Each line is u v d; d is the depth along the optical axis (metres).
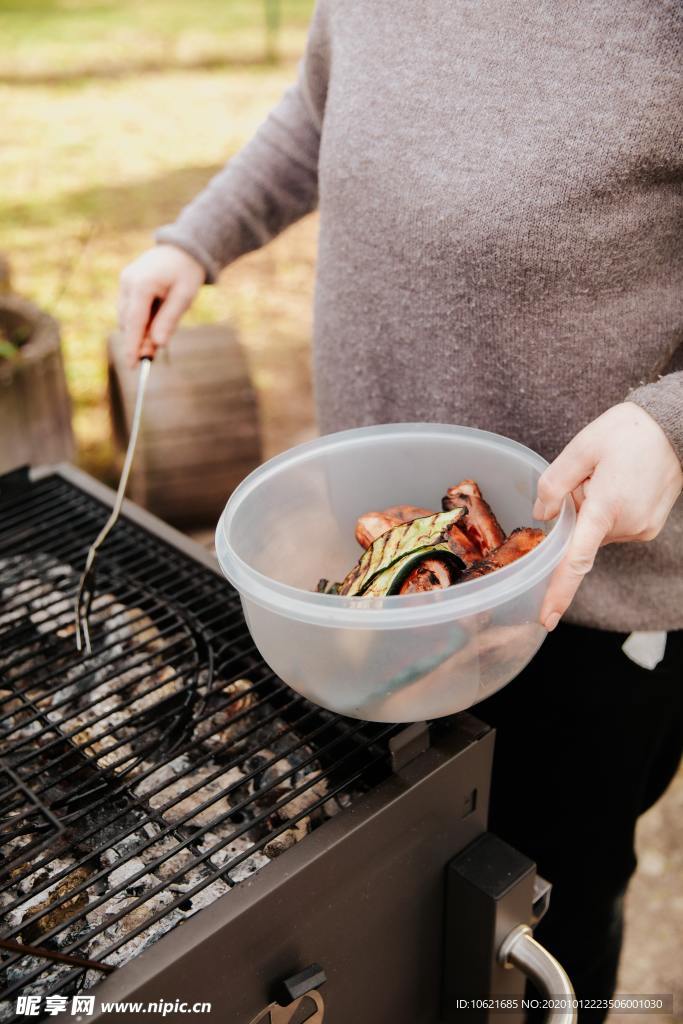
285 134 1.30
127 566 1.24
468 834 0.96
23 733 1.05
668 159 0.87
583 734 1.19
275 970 0.80
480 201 0.92
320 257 1.14
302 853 0.79
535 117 0.89
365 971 0.91
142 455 2.31
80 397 3.10
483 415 1.04
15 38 8.21
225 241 1.32
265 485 0.91
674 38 0.82
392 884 0.89
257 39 8.27
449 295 0.99
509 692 1.21
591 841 1.28
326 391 1.19
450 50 0.93
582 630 1.12
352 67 1.02
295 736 1.03
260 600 0.74
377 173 1.00
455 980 1.01
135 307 1.26
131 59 7.63
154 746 0.95
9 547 1.29
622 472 0.77
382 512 0.95
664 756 1.31
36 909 0.85
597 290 0.93
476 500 0.90
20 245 4.24
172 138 5.87
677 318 0.97
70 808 0.95
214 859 0.89
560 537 0.79
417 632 0.72
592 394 0.99
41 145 5.70
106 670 1.12
